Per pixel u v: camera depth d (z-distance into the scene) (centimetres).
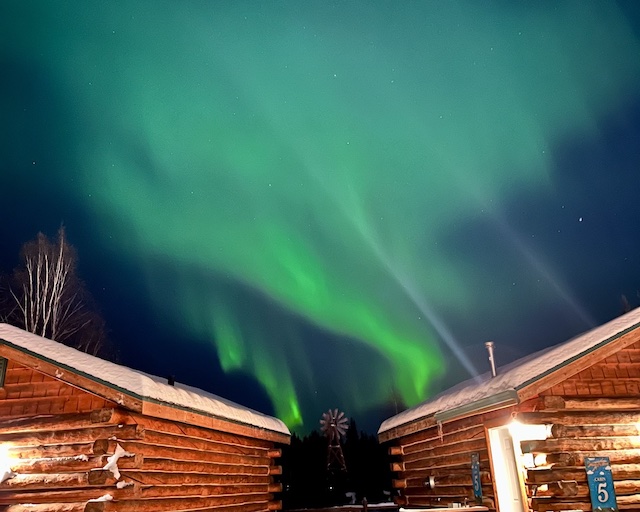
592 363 931
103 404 919
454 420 1220
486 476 1077
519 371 971
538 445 914
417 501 1459
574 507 884
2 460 909
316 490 3653
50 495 884
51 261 2469
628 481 907
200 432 1140
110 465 879
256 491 1442
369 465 3753
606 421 935
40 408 934
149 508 927
